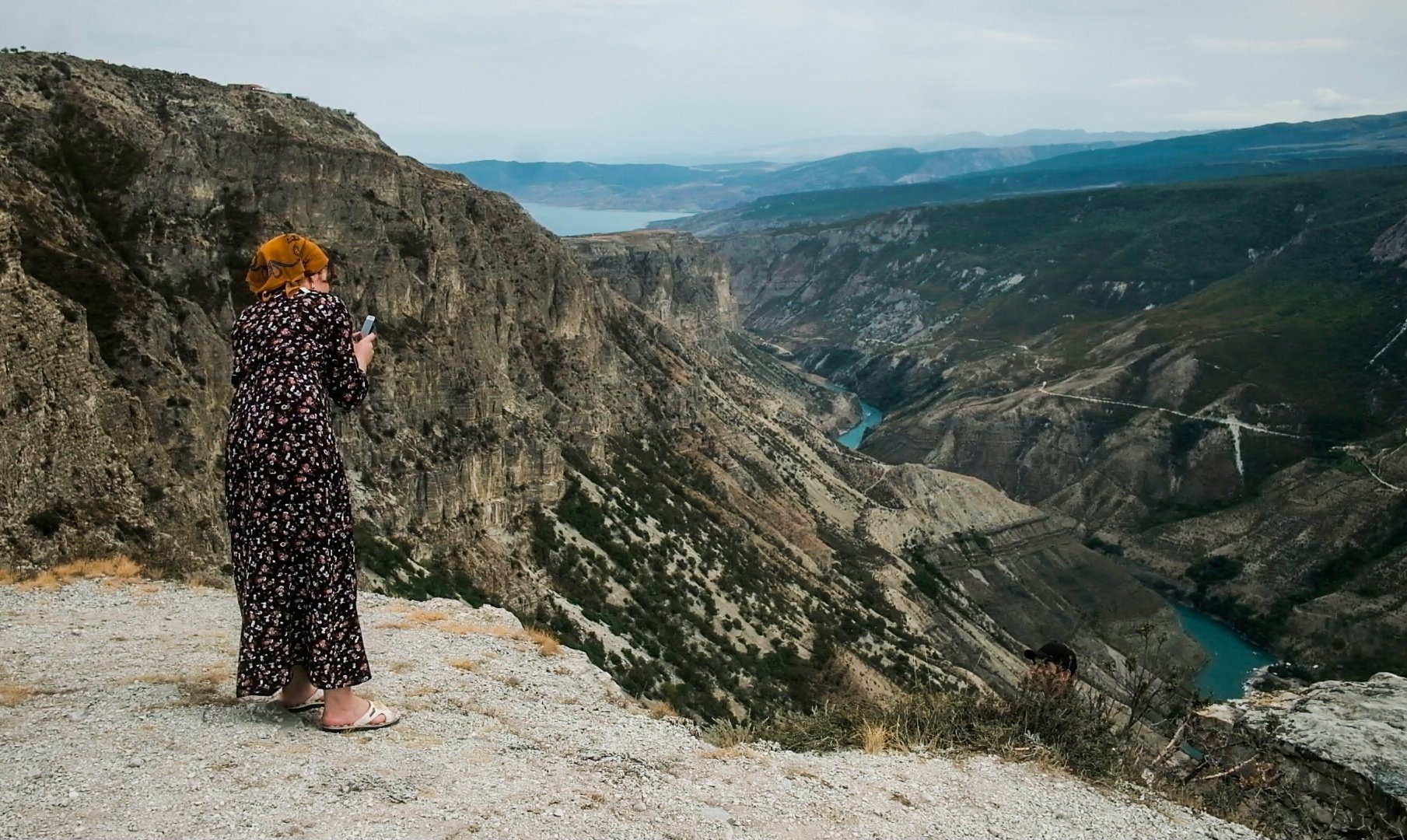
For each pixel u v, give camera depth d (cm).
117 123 6500
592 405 9312
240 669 980
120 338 4088
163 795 833
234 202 6400
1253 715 1659
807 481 13038
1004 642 10975
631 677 5416
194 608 1739
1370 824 1397
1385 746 1523
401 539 5509
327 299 995
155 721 1023
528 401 7888
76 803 807
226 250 6169
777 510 11106
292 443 950
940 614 10669
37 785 838
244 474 961
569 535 6944
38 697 1111
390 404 6016
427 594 5031
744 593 7938
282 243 1006
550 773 1010
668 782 1055
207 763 910
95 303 4175
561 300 9838
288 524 960
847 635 8312
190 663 1317
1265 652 12800
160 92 7456
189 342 4603
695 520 9069
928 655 8881
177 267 5769
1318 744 1539
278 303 979
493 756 1040
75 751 926
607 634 5922
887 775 1226
